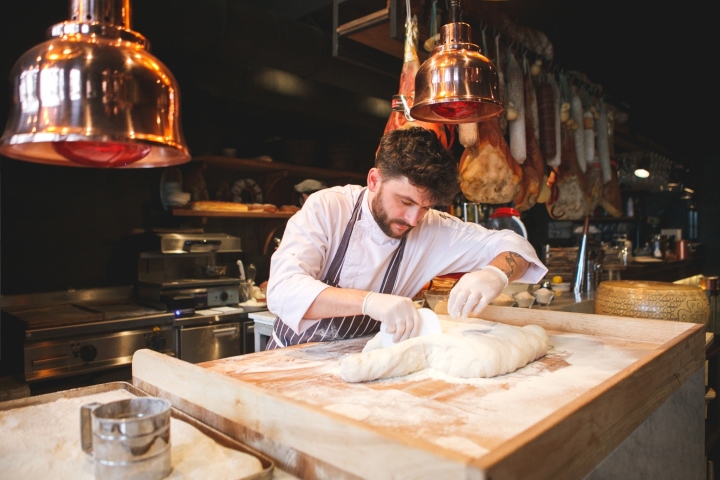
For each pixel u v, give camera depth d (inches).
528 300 107.3
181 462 33.2
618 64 177.8
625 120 179.9
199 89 146.7
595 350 59.9
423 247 73.5
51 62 29.9
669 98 200.4
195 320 135.3
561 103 133.9
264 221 183.6
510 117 108.4
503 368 49.2
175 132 34.0
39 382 111.6
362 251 68.1
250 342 146.9
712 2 142.4
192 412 42.3
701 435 63.8
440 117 68.7
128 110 30.7
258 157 177.0
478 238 75.2
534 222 328.5
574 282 136.6
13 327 115.3
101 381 120.3
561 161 140.1
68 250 141.0
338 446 30.5
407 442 27.4
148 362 47.2
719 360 102.7
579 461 33.6
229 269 177.6
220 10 113.7
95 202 145.8
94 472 32.2
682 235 311.4
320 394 44.1
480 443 33.6
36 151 37.4
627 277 198.1
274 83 149.2
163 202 150.6
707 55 171.5
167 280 149.2
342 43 93.7
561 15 150.5
